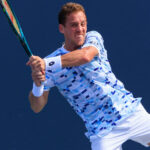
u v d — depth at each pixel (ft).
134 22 97.66
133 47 96.84
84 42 55.42
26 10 96.99
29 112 93.04
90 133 59.41
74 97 57.00
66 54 51.55
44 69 50.96
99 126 58.23
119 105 57.88
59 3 97.25
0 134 91.91
